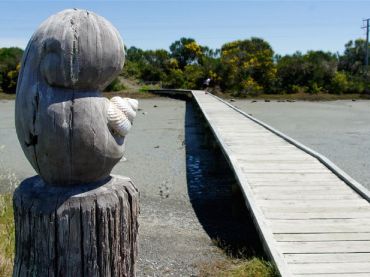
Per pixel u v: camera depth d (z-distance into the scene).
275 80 36.34
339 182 6.86
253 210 5.59
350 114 23.28
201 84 37.34
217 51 48.03
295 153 8.90
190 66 40.66
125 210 2.31
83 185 2.34
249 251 5.69
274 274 4.39
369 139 14.90
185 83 37.66
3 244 4.48
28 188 2.36
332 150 12.84
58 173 2.26
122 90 35.56
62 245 2.16
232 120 13.87
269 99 33.16
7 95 32.50
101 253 2.21
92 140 2.20
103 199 2.21
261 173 7.38
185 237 6.25
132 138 15.07
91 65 2.17
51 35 2.15
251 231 6.48
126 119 2.36
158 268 5.25
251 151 9.08
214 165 10.89
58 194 2.22
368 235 4.93
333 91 36.00
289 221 5.31
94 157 2.24
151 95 33.41
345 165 10.88
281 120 20.42
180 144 13.96
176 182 9.28
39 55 2.18
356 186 6.47
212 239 6.16
